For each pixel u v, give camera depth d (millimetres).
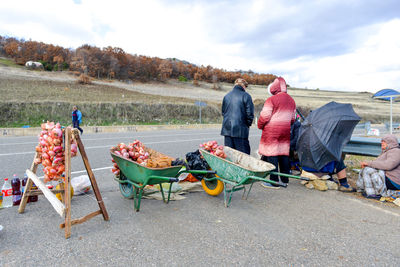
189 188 4781
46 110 24328
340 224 3393
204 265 2385
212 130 22641
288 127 4859
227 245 2768
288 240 2918
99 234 2959
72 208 3727
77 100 30422
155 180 3557
